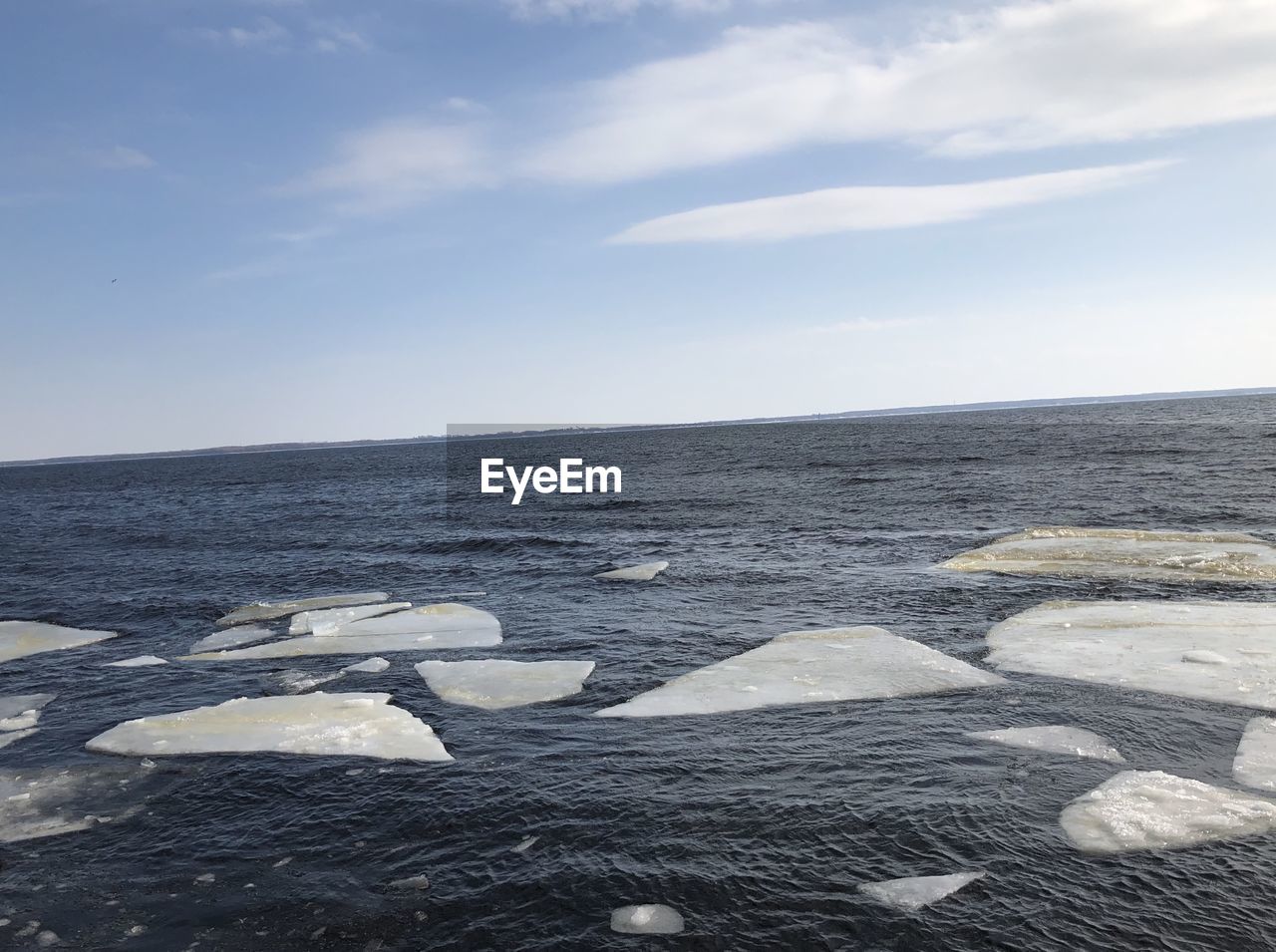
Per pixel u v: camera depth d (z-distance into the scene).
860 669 9.71
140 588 17.75
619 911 5.14
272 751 7.97
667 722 8.36
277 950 4.92
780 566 16.58
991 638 10.92
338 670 10.87
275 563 20.27
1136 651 9.88
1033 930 4.75
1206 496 24.06
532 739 8.10
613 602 14.27
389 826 6.39
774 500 29.06
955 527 20.81
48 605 16.34
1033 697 8.59
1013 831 5.86
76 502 50.16
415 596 15.66
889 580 14.77
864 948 4.68
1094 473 32.50
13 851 6.25
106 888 5.66
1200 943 4.58
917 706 8.50
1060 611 11.89
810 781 6.84
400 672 10.65
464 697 9.52
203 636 13.36
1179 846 5.56
